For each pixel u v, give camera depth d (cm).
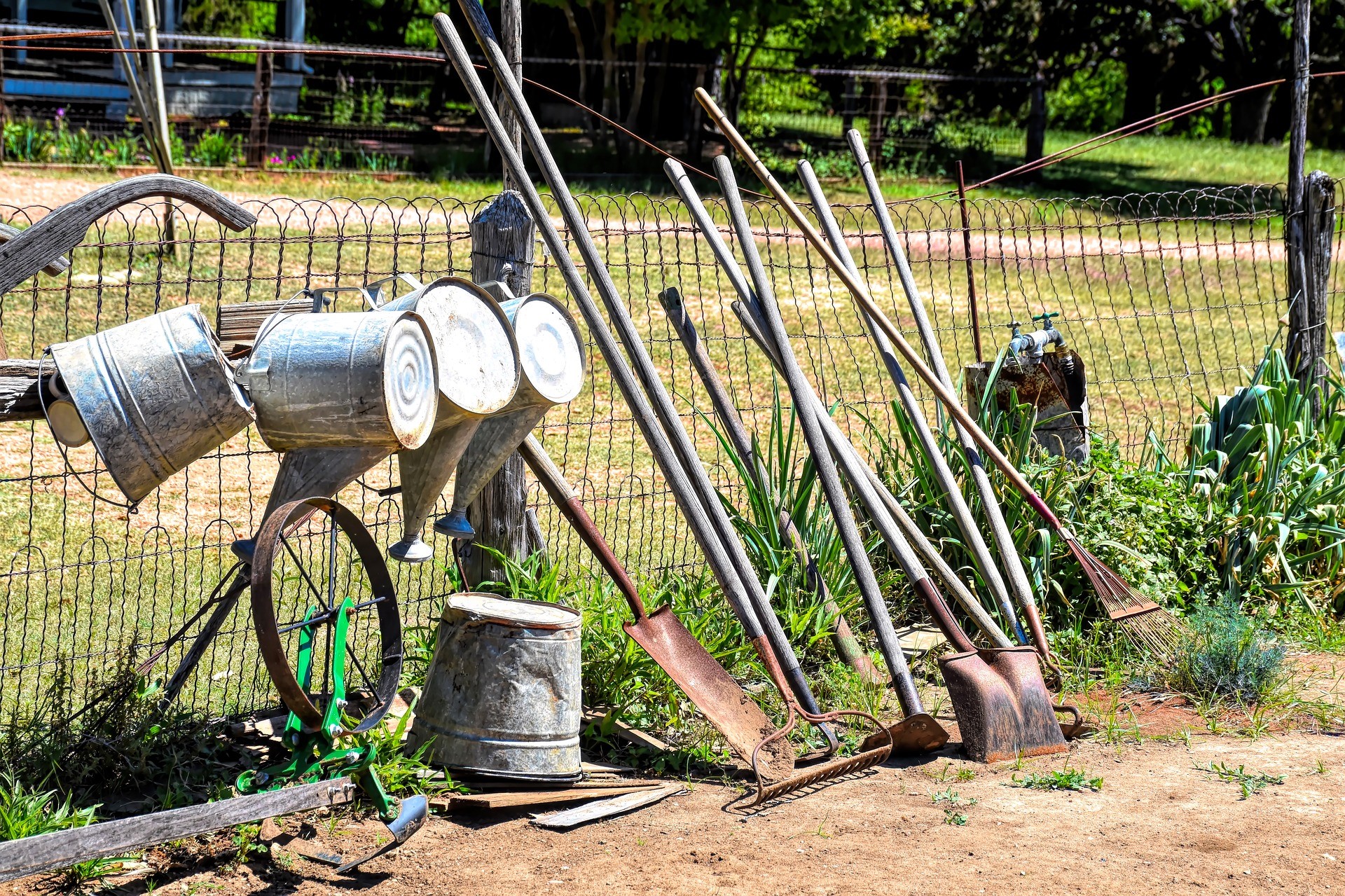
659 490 759
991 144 2950
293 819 376
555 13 2698
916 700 454
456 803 390
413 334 371
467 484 431
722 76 2811
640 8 2261
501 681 397
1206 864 360
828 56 3306
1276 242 1908
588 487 757
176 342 355
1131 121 3925
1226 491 609
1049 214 2181
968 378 593
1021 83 2905
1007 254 1725
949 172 2708
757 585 451
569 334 434
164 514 679
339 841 368
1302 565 607
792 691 444
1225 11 3334
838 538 543
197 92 2423
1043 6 3378
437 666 407
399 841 363
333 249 1394
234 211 395
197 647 409
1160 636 523
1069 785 414
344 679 381
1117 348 1232
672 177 527
